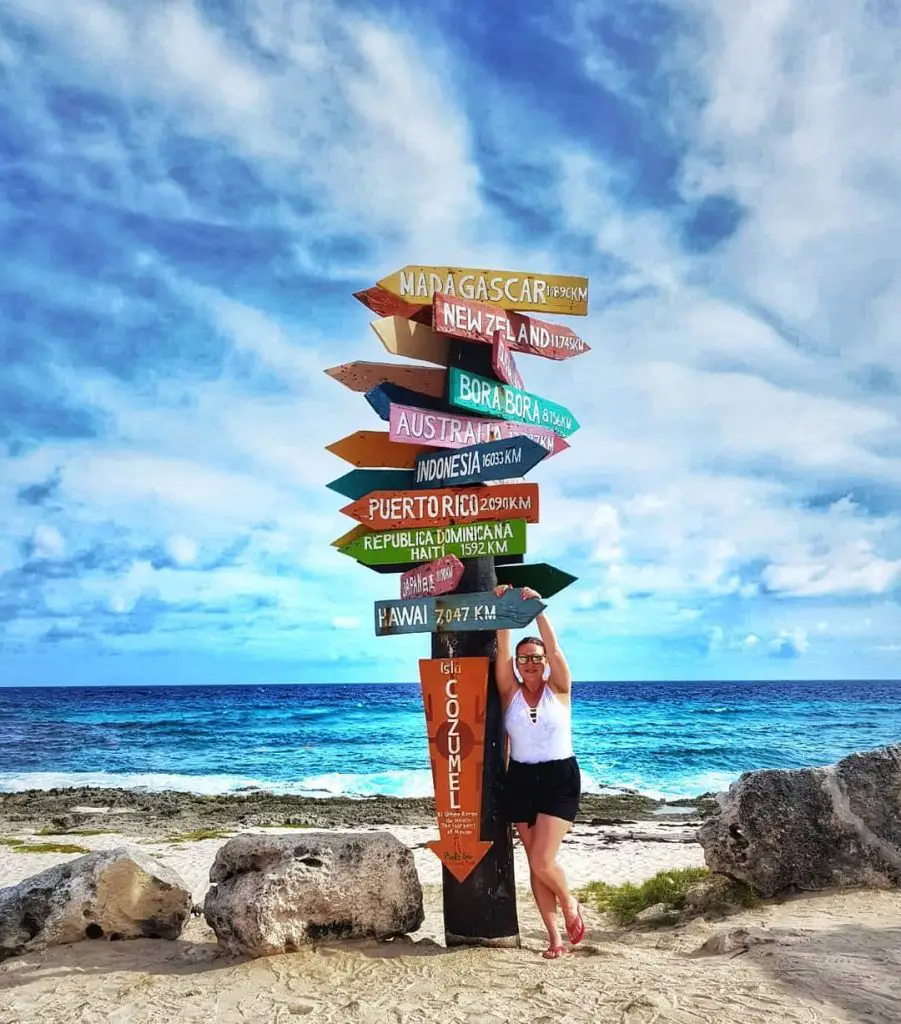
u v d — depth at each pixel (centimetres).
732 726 4478
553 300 681
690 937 603
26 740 4088
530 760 564
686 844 1414
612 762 3083
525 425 680
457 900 585
